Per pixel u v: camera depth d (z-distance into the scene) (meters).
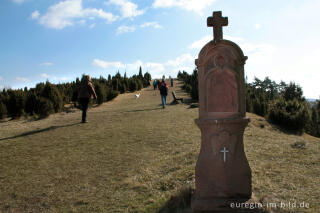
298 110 11.73
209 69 4.03
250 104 16.25
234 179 3.83
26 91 22.91
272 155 6.12
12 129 12.08
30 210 4.33
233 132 3.88
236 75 3.98
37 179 5.59
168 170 5.46
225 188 3.83
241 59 3.99
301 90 25.62
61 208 4.32
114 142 8.23
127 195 4.53
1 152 7.75
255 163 5.55
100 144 8.09
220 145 3.88
